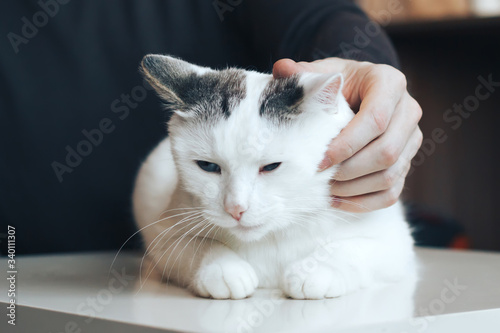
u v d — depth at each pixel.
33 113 0.79
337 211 0.49
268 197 0.47
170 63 0.51
